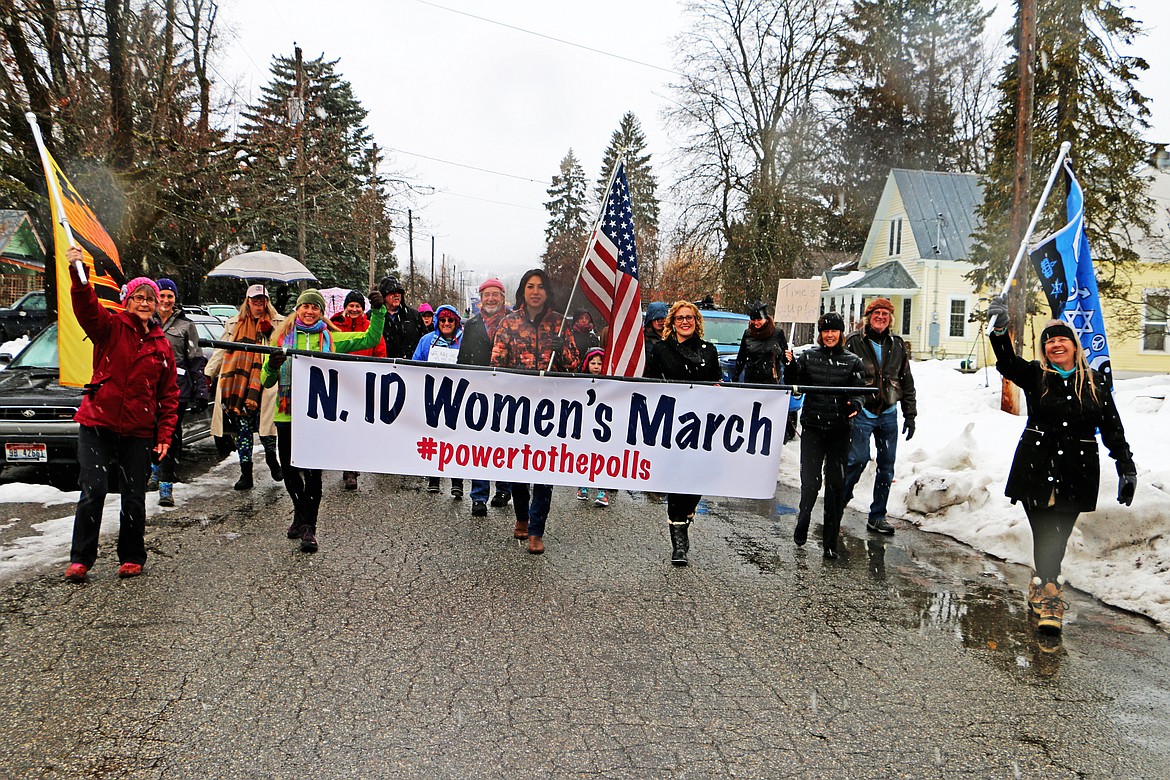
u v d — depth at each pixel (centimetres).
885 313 740
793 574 623
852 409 664
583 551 675
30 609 503
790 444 1254
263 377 673
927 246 3709
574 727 372
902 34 4791
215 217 1950
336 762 336
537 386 622
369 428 616
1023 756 357
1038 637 500
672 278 4772
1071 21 2427
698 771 338
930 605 557
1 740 349
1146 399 1316
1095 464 504
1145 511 611
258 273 1634
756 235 3438
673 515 654
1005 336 525
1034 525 523
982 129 4888
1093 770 347
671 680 426
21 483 850
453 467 623
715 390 624
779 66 3444
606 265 671
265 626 484
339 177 2983
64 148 1525
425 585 570
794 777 335
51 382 884
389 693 401
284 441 643
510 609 527
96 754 339
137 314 554
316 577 580
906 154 4766
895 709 400
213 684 406
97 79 1703
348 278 4469
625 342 668
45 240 1541
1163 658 471
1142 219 2562
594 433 625
